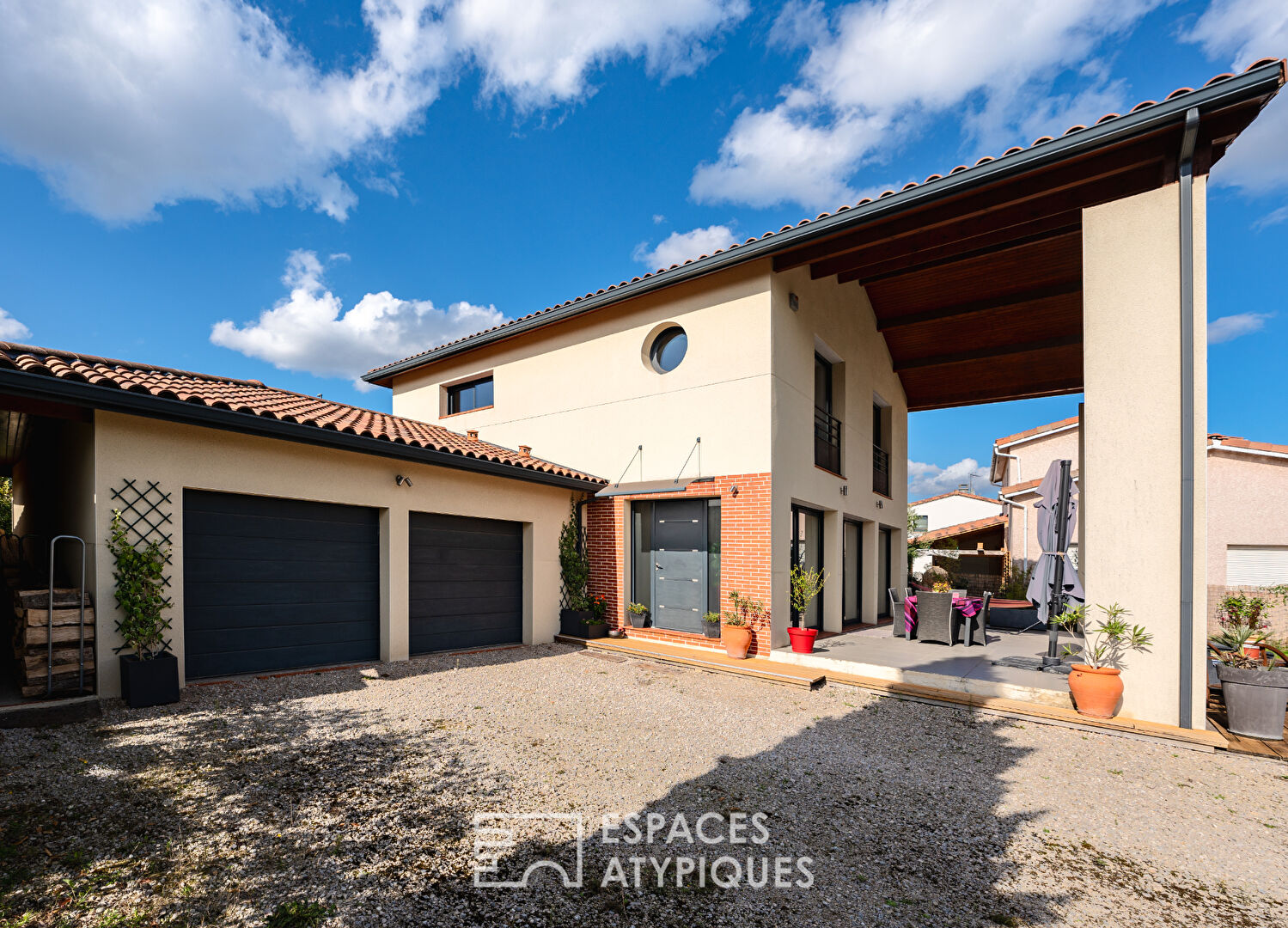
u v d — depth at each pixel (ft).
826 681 26.43
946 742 19.01
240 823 11.77
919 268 40.04
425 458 26.76
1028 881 10.86
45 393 16.14
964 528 72.74
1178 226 20.36
